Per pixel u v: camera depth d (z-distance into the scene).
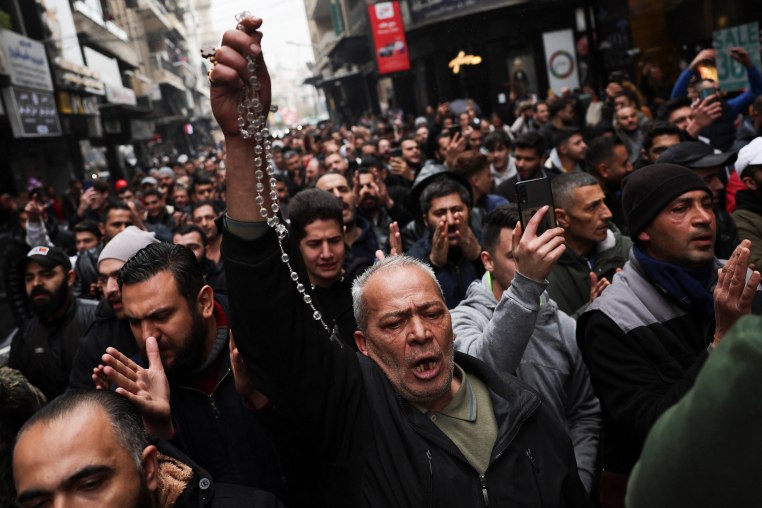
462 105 15.81
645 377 2.22
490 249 2.84
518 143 5.64
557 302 3.25
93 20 25.98
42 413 1.57
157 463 1.67
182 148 59.81
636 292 2.36
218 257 5.77
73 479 1.49
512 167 6.64
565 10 21.62
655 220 2.36
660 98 11.89
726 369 0.73
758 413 0.71
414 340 1.85
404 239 4.84
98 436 1.53
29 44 16.72
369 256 4.86
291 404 1.76
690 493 0.76
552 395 2.62
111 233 5.51
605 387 2.31
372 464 1.78
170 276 2.33
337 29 38.88
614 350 2.29
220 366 2.38
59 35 21.11
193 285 2.38
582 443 2.65
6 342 5.83
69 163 22.62
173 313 2.31
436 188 3.87
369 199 5.79
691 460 0.75
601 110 9.84
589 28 15.88
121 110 31.31
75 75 21.53
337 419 1.81
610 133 6.45
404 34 23.09
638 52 14.14
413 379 1.86
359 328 2.04
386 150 9.73
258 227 1.67
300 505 1.99
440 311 1.90
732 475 0.73
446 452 1.79
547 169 5.93
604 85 15.47
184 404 2.35
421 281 1.92
